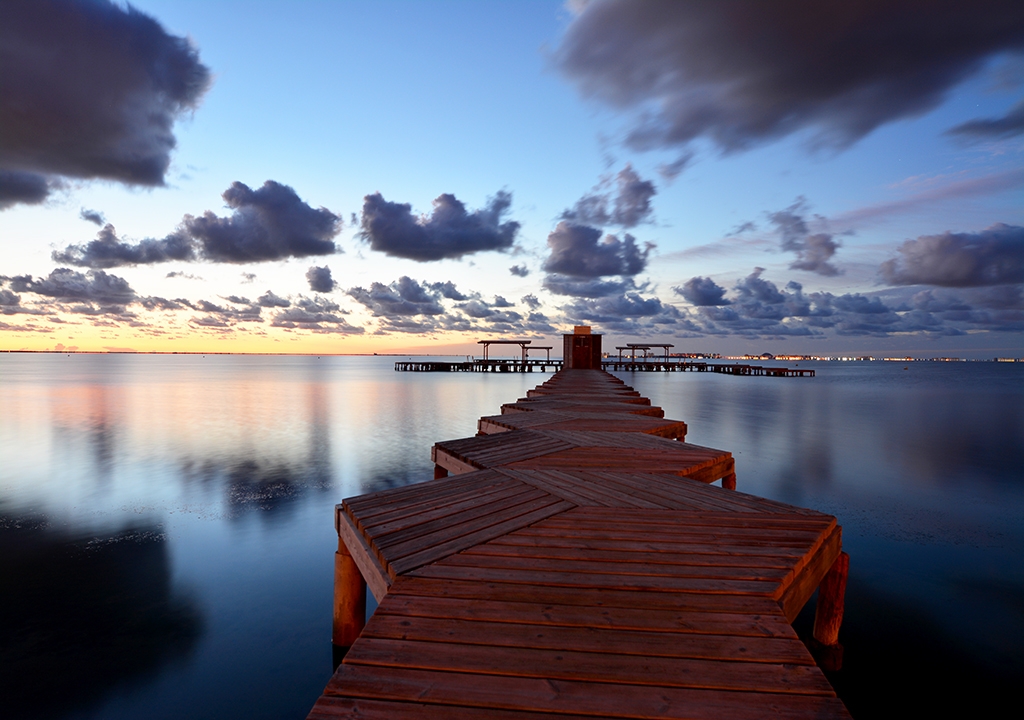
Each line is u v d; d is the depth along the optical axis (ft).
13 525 30.60
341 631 14.12
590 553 10.54
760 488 39.91
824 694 6.36
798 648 7.31
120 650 17.42
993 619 19.63
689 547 10.87
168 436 63.05
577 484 15.75
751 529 11.97
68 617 19.67
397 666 6.81
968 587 22.49
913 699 14.98
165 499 36.19
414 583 9.18
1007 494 38.37
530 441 22.52
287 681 15.78
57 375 222.69
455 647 7.25
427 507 13.46
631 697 6.29
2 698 15.01
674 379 224.12
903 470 46.24
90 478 42.24
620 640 7.47
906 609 20.42
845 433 68.49
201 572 23.84
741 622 7.99
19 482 40.96
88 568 24.25
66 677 15.96
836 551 12.98
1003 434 67.82
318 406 98.43
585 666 6.85
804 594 10.53
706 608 8.39
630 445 21.56
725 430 71.05
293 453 53.11
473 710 6.07
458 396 123.24
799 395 136.56
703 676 6.67
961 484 41.22
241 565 24.67
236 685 15.58
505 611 8.23
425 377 216.95
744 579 9.41
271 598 21.25
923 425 76.54
